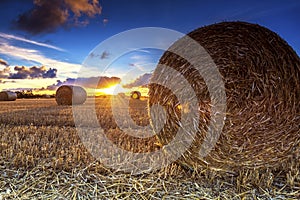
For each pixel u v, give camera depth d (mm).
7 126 5406
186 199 2551
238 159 3006
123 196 2586
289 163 3236
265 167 3031
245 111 3002
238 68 3111
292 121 2885
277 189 2758
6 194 2514
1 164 3188
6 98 15734
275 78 2914
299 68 2859
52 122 6172
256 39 3047
